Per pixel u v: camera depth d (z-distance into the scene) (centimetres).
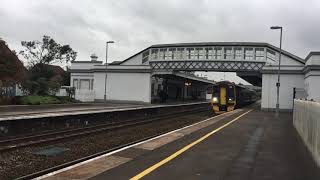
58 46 7338
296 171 1012
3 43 4516
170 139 1597
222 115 3344
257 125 2389
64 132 2161
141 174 941
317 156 1128
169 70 6706
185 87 11106
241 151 1322
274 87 5044
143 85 6788
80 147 1711
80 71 7544
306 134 1514
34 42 7194
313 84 4306
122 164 1061
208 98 11012
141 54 7069
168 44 6794
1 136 1945
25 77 5256
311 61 4309
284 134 1925
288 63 5541
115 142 1923
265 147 1432
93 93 6931
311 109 1356
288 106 5000
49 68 7369
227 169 1018
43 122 2288
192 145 1433
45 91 5756
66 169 997
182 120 3572
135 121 3203
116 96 6962
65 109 3919
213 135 1766
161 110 4428
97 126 2564
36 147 1647
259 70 6084
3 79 4475
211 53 6456
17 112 3256
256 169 1025
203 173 965
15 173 1132
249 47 6147
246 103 6631
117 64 7150
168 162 1098
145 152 1265
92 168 1010
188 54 6644
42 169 1208
